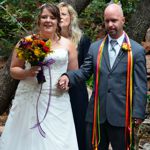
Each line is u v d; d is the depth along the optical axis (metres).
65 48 4.45
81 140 4.82
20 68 4.35
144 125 6.54
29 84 4.36
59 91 4.38
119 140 4.20
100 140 4.27
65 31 4.97
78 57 4.95
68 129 4.43
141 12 6.64
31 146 4.32
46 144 4.30
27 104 4.37
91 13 9.88
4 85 6.16
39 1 9.45
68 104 4.48
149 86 7.82
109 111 4.18
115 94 4.16
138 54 4.17
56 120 4.36
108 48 4.24
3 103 6.27
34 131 4.33
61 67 4.38
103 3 9.85
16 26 9.08
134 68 4.17
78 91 4.80
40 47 4.11
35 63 4.17
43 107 4.35
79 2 6.57
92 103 4.29
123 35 4.23
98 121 4.23
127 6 9.51
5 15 8.93
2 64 8.20
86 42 5.00
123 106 4.16
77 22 5.02
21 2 9.41
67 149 4.38
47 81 4.34
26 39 4.13
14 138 4.40
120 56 4.18
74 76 4.30
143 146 6.02
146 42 9.20
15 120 4.41
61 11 4.94
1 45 8.58
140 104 4.08
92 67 4.34
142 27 6.64
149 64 8.41
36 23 4.53
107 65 4.20
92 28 9.61
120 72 4.16
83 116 4.83
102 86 4.20
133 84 4.17
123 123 4.15
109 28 4.16
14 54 4.38
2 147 4.46
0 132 5.81
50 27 4.36
